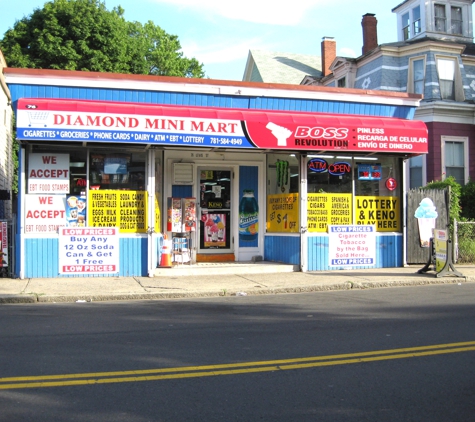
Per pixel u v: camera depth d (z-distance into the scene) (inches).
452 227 626.5
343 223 569.0
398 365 237.9
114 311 367.9
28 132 453.1
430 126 869.8
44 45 1154.0
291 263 559.8
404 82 910.4
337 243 563.2
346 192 570.9
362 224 575.5
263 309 373.7
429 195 619.5
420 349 263.1
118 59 1222.9
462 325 315.6
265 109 539.8
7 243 492.4
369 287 485.1
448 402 193.9
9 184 927.0
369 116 569.3
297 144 518.0
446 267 521.3
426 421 177.0
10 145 937.5
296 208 554.9
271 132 510.9
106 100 496.1
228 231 590.9
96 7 1212.5
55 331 302.7
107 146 497.7
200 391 203.9
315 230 559.5
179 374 224.2
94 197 500.1
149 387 208.1
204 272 525.0
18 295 406.9
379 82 914.1
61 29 1175.0
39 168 488.4
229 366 235.6
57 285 451.8
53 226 490.3
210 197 585.9
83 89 490.6
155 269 514.6
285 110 546.6
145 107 483.2
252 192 595.2
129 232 508.4
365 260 572.7
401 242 587.8
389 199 586.6
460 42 996.6
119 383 212.5
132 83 500.1
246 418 178.1
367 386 210.7
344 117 546.0
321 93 555.5
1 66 800.3
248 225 593.0
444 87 901.8
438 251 534.0
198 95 521.0
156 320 335.3
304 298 424.5
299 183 548.7
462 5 1018.7
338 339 283.4
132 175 510.9
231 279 498.6
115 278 492.7
